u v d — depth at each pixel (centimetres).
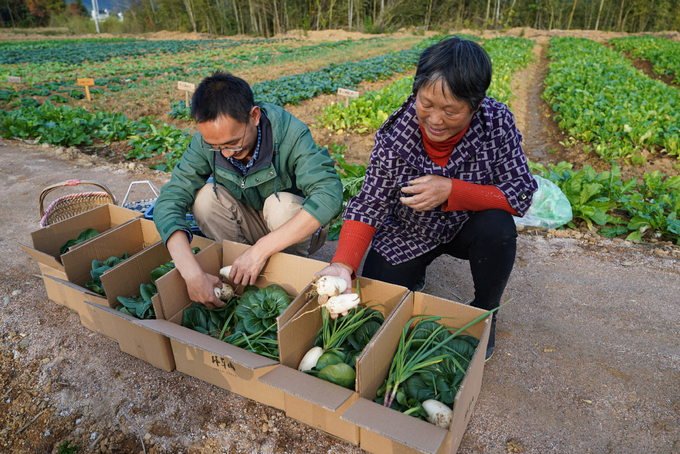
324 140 690
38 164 560
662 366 222
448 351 187
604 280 303
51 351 235
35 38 4128
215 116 192
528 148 709
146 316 213
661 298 280
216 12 3912
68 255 231
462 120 158
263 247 218
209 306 222
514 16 4081
